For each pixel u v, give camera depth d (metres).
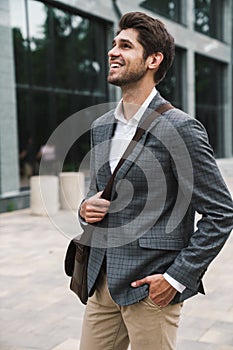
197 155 1.89
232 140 25.30
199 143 1.90
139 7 16.23
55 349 3.80
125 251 1.98
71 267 2.25
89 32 14.62
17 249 7.34
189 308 4.67
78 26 14.23
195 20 21.38
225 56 24.22
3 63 11.20
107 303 2.14
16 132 11.67
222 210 1.91
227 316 4.46
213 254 1.92
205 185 1.91
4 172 11.30
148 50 1.97
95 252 2.09
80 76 14.54
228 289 5.27
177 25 19.08
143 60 1.98
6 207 10.99
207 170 1.90
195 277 1.91
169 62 2.04
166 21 18.16
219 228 1.90
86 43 14.59
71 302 4.91
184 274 1.89
